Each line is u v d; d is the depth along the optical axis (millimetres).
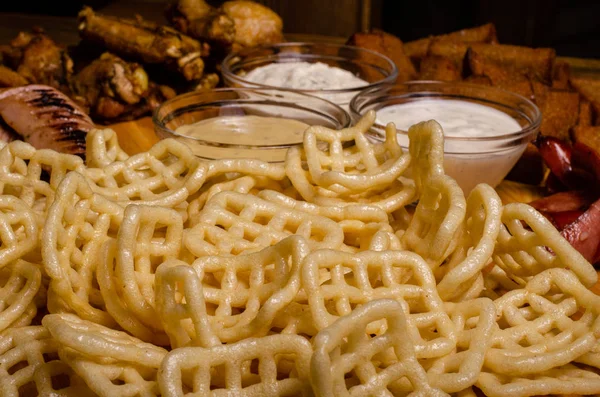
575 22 851
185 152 441
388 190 443
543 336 397
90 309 403
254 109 559
